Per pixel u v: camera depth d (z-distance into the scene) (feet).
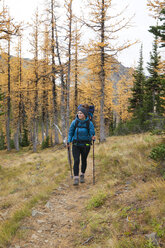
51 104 82.23
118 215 8.79
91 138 14.71
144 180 12.34
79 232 8.54
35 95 67.82
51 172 21.62
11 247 7.74
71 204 11.89
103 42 37.19
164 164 13.07
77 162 14.78
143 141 22.90
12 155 66.28
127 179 13.52
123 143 28.12
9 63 74.28
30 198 13.46
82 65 50.55
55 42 46.62
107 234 7.63
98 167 18.86
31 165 33.09
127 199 10.19
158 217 7.55
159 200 8.55
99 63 42.34
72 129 14.67
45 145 76.74
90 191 13.38
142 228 7.22
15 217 10.35
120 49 36.55
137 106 84.23
